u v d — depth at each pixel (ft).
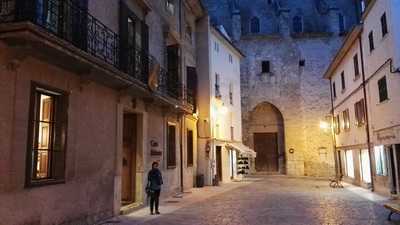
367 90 66.95
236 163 105.70
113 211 38.86
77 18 31.40
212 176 80.64
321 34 135.64
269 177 117.80
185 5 73.87
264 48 135.54
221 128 90.99
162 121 55.83
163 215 40.22
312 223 35.24
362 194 62.03
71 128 31.40
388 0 53.26
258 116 136.15
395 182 56.13
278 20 139.33
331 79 104.17
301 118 131.03
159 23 56.34
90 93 35.01
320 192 66.49
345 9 144.77
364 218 37.93
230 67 102.83
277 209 44.78
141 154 47.42
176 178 61.98
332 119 103.30
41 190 27.37
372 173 66.08
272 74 134.00
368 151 66.90
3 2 25.49
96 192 35.50
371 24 63.00
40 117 29.43
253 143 134.51
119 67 39.34
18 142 25.23
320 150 128.06
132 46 43.06
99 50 34.86
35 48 25.50
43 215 27.45
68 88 31.19
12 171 24.67
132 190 47.01
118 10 41.32
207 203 50.60
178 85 60.49
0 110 24.09
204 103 82.07
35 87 27.14
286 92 132.98
